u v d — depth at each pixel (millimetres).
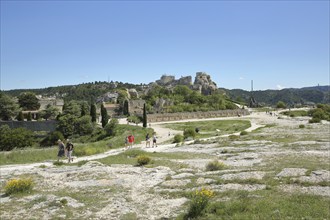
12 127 111062
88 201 18172
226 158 33406
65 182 23875
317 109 127500
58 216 15477
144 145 57688
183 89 187500
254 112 164875
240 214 13992
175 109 147125
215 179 21703
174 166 29406
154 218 15148
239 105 195750
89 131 94500
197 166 28984
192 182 21562
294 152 33688
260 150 37375
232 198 16969
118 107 170500
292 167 24172
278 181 20312
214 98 175125
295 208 14727
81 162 33625
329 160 27594
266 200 16016
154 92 193750
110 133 84875
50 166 32688
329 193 17344
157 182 22781
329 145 38000
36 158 41562
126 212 16172
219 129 88562
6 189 20453
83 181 23828
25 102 168125
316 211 14219
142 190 20703
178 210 16047
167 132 84500
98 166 30062
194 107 155375
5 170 31188
